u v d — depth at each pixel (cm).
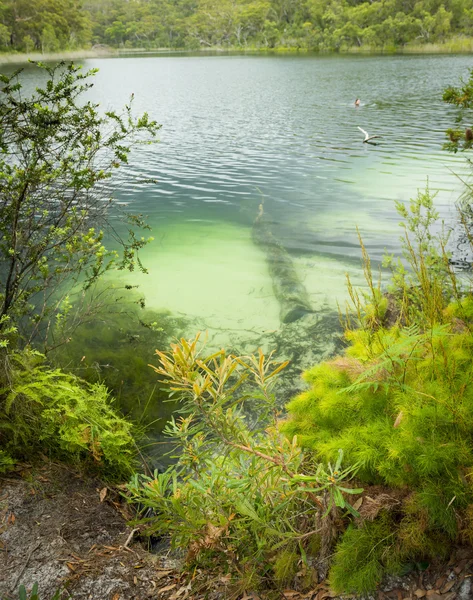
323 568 212
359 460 207
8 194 327
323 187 1008
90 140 345
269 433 239
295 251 683
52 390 315
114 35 12800
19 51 7600
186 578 229
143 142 363
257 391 252
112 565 240
